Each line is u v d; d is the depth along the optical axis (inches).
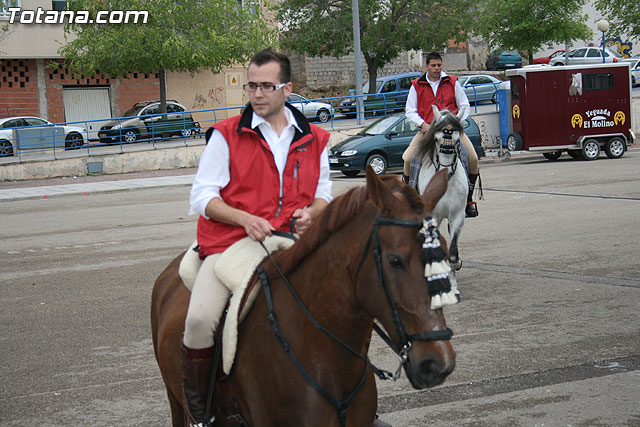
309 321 116.5
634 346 250.7
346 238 113.7
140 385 232.5
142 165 1139.3
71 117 1435.8
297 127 129.0
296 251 119.5
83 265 430.9
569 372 228.2
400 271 103.9
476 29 1534.2
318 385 114.9
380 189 106.8
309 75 1780.3
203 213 125.3
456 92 370.3
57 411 213.0
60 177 1091.9
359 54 1240.2
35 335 293.0
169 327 138.4
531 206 584.7
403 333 103.9
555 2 1631.4
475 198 647.1
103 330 296.7
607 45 1851.6
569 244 430.3
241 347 122.6
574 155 1008.2
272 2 1627.7
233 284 123.2
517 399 208.4
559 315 292.0
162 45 1205.1
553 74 960.9
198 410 127.8
